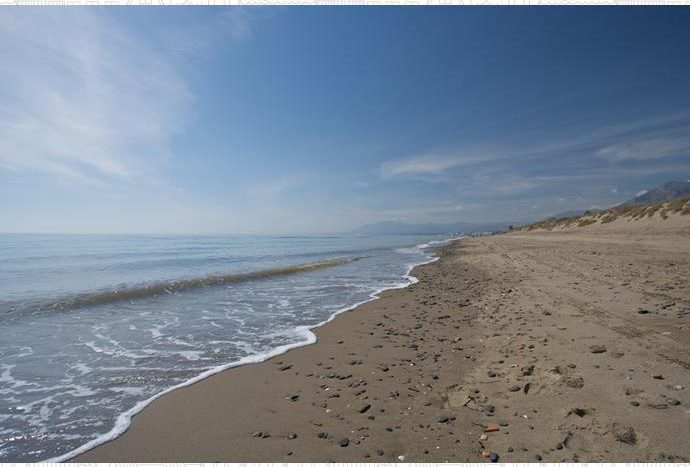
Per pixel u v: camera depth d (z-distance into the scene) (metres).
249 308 11.52
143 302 12.61
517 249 30.80
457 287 14.37
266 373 6.11
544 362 5.59
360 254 38.66
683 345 5.68
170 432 4.30
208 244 63.28
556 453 3.44
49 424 4.53
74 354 7.23
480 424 4.10
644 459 3.23
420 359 6.46
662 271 12.48
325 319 9.97
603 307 8.42
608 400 4.24
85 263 26.89
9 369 6.43
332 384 5.55
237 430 4.30
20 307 11.35
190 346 7.70
